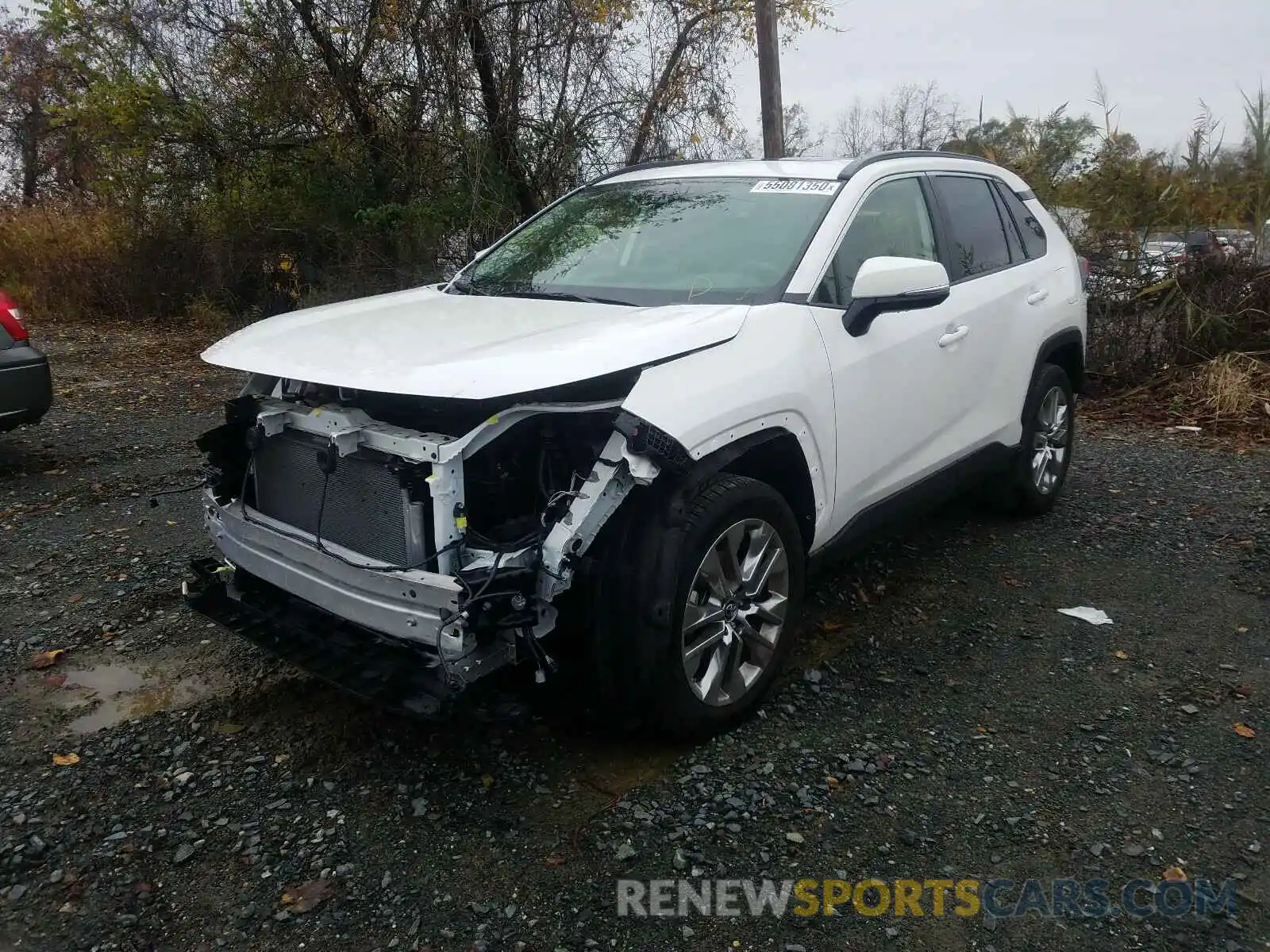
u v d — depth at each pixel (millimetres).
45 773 3260
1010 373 5004
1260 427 7875
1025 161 10398
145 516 5688
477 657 2832
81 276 15047
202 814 3043
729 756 3336
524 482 3119
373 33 11336
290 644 3338
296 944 2531
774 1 10531
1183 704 3689
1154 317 9328
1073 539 5418
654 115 11508
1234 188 9406
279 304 13680
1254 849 2885
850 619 4422
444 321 3578
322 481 3271
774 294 3684
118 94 11984
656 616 3080
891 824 2992
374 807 3070
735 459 3248
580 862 2820
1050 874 2789
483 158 11359
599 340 3123
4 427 6461
